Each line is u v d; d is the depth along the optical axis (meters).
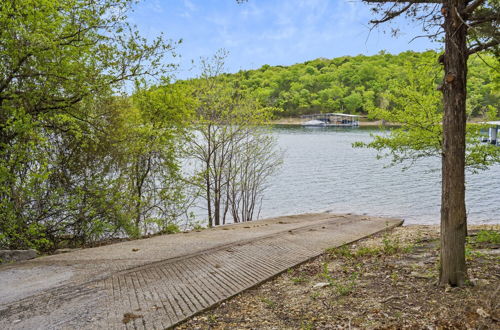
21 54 8.38
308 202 22.94
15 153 8.45
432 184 28.25
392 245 8.25
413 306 4.23
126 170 12.68
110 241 10.98
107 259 7.36
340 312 4.45
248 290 5.75
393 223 13.43
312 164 39.69
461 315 3.79
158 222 12.82
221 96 16.66
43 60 8.78
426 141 10.00
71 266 6.86
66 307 4.88
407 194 24.67
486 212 18.97
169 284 5.85
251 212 20.02
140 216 13.81
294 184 28.80
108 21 9.70
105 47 10.06
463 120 4.43
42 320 4.48
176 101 13.42
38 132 9.66
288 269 6.84
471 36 4.82
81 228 10.51
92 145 11.23
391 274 5.65
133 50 10.44
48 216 9.77
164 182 14.08
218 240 9.32
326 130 101.62
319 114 140.88
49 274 6.37
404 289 4.85
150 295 5.35
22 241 9.10
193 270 6.64
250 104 17.23
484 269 5.14
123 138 12.33
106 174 11.95
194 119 16.05
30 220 9.33
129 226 11.58
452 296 4.29
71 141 11.11
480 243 7.13
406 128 10.43
